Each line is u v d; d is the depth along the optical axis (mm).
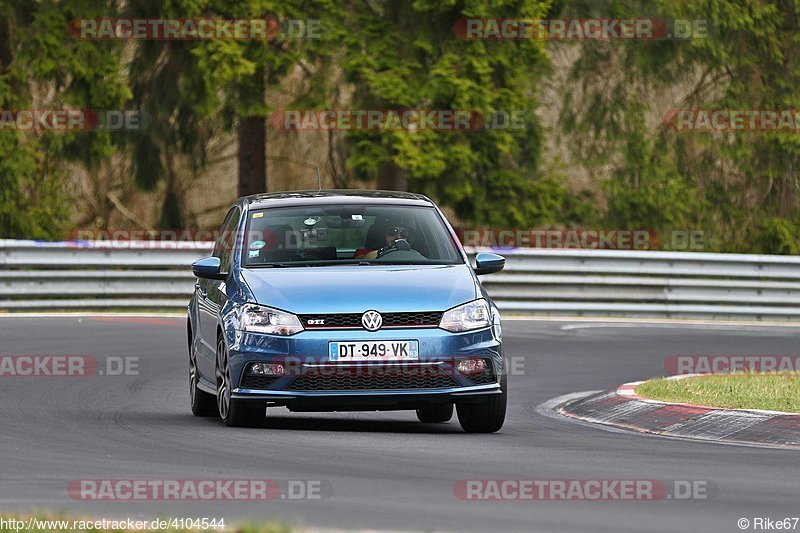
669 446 34562
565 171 133625
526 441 35344
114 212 139750
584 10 122438
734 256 87312
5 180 101250
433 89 102625
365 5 106875
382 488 27328
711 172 130750
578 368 56469
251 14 100688
